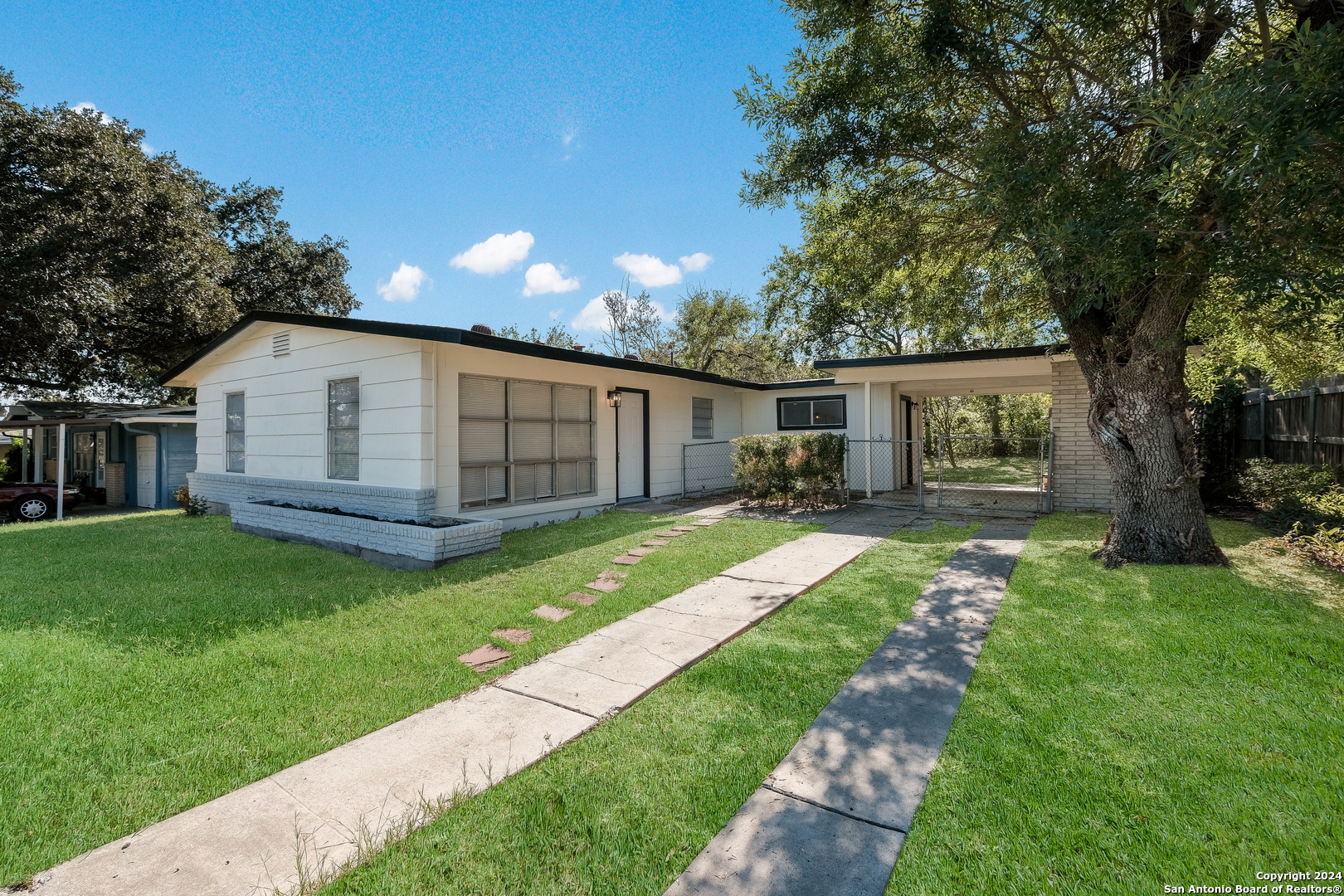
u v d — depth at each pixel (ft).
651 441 37.35
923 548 22.08
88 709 10.21
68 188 44.70
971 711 9.75
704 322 89.66
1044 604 14.94
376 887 6.28
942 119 21.52
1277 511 23.17
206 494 36.55
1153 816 7.02
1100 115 16.63
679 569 19.61
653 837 7.00
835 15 19.53
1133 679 10.64
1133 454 18.88
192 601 16.53
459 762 8.72
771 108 22.58
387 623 14.73
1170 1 14.97
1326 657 11.11
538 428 29.78
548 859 6.66
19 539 26.23
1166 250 14.74
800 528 26.73
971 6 17.74
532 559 21.30
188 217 52.08
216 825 7.34
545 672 11.87
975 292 29.91
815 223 29.30
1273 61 10.49
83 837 7.09
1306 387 27.63
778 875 6.31
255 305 65.77
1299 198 11.31
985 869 6.31
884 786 7.84
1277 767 7.89
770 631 13.92
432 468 24.03
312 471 28.71
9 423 43.47
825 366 37.06
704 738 9.25
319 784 8.19
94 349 55.77
